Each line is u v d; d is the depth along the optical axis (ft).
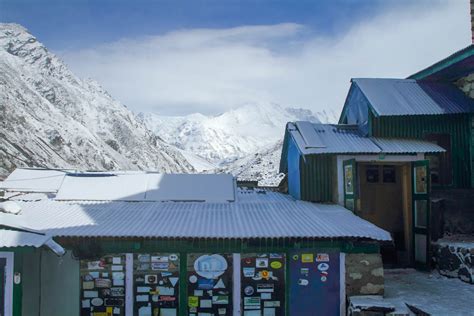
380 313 30.60
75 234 32.17
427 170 42.45
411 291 35.40
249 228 34.40
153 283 33.30
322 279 33.42
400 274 41.68
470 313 29.58
